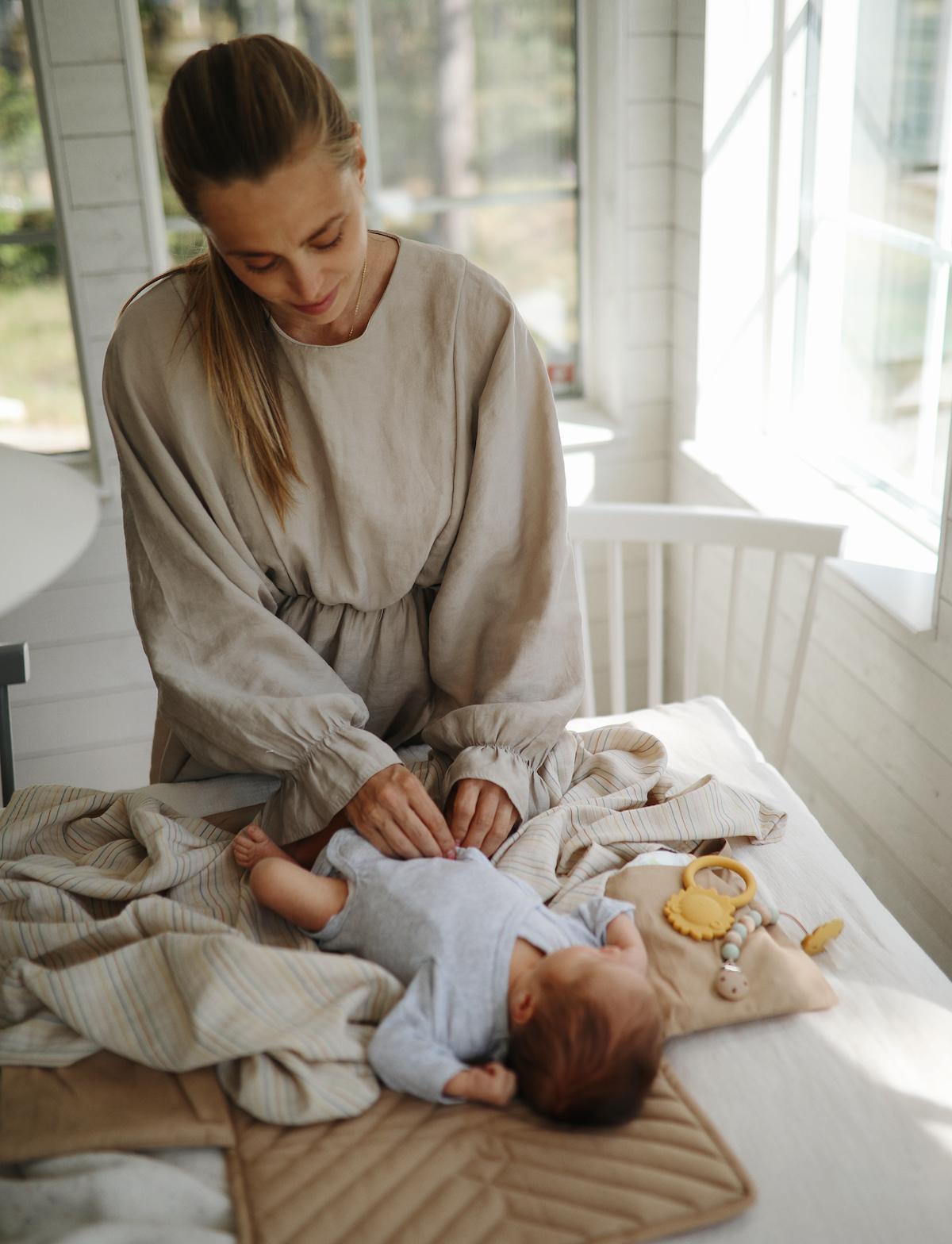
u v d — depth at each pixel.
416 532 1.42
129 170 2.37
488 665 1.50
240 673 1.41
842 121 2.25
